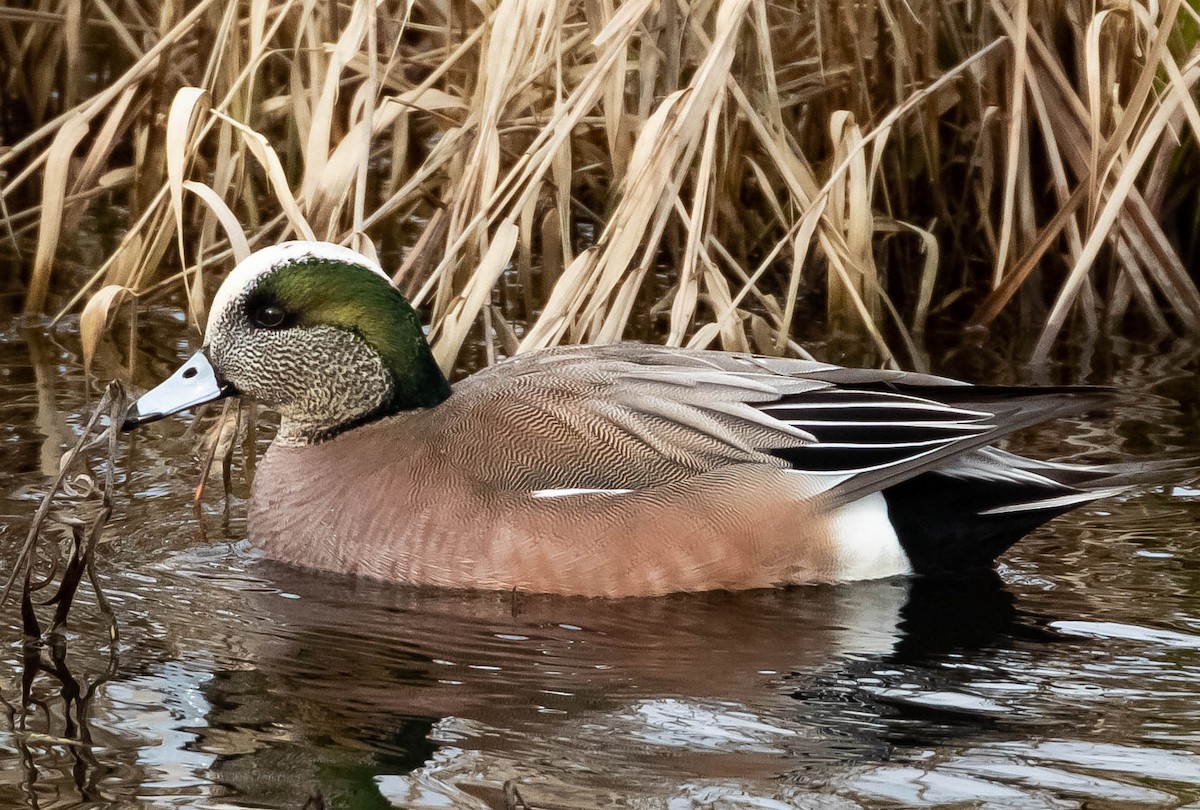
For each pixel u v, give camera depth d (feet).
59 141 42.55
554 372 32.58
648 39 41.50
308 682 25.59
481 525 30.63
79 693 24.88
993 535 30.91
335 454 32.60
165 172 46.68
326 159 37.32
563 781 22.06
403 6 45.27
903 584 30.68
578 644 27.58
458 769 22.41
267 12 39.37
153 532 32.58
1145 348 43.86
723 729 23.88
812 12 49.32
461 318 35.19
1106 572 30.53
